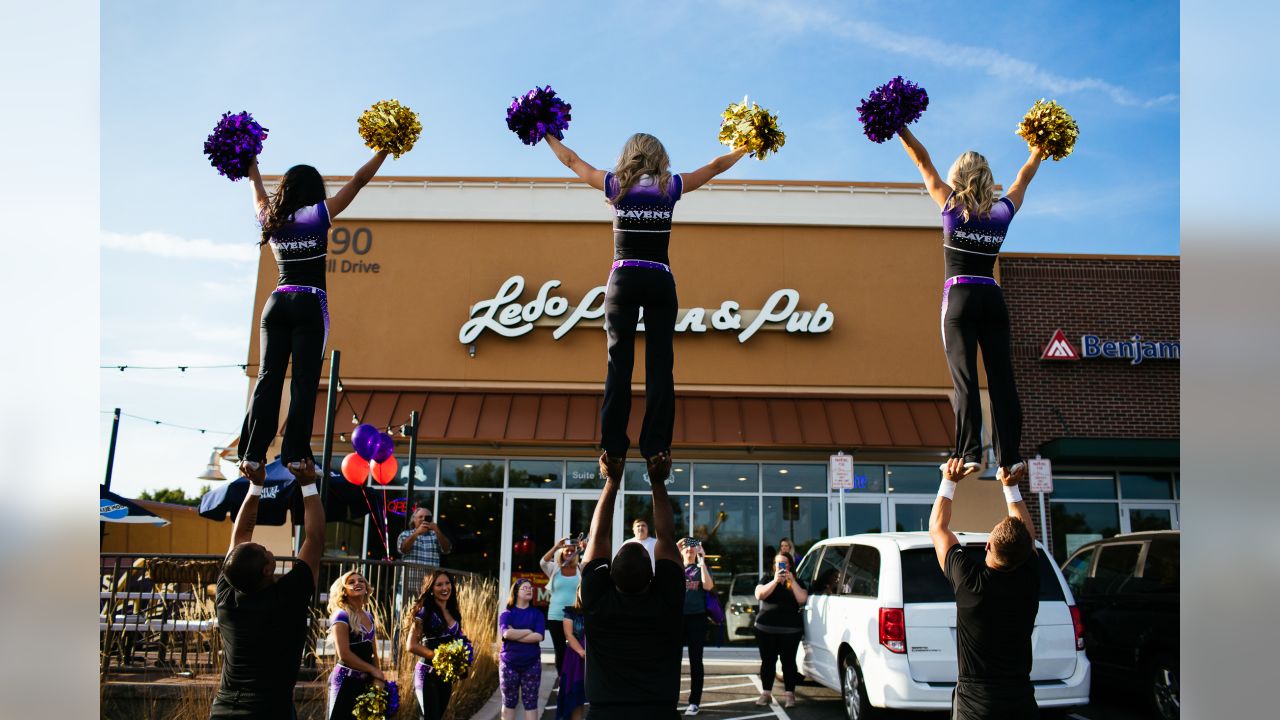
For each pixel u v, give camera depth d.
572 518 14.52
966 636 4.31
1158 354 14.95
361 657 5.91
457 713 8.40
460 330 14.79
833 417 14.36
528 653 7.21
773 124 4.47
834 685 8.34
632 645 3.85
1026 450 14.80
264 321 4.31
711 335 14.92
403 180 15.27
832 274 15.09
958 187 4.38
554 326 14.82
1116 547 9.02
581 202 15.22
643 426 4.10
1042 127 4.55
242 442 4.27
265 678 4.01
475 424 14.09
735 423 14.23
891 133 4.49
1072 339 15.16
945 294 4.41
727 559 14.37
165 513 19.55
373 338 14.86
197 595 7.80
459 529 14.50
